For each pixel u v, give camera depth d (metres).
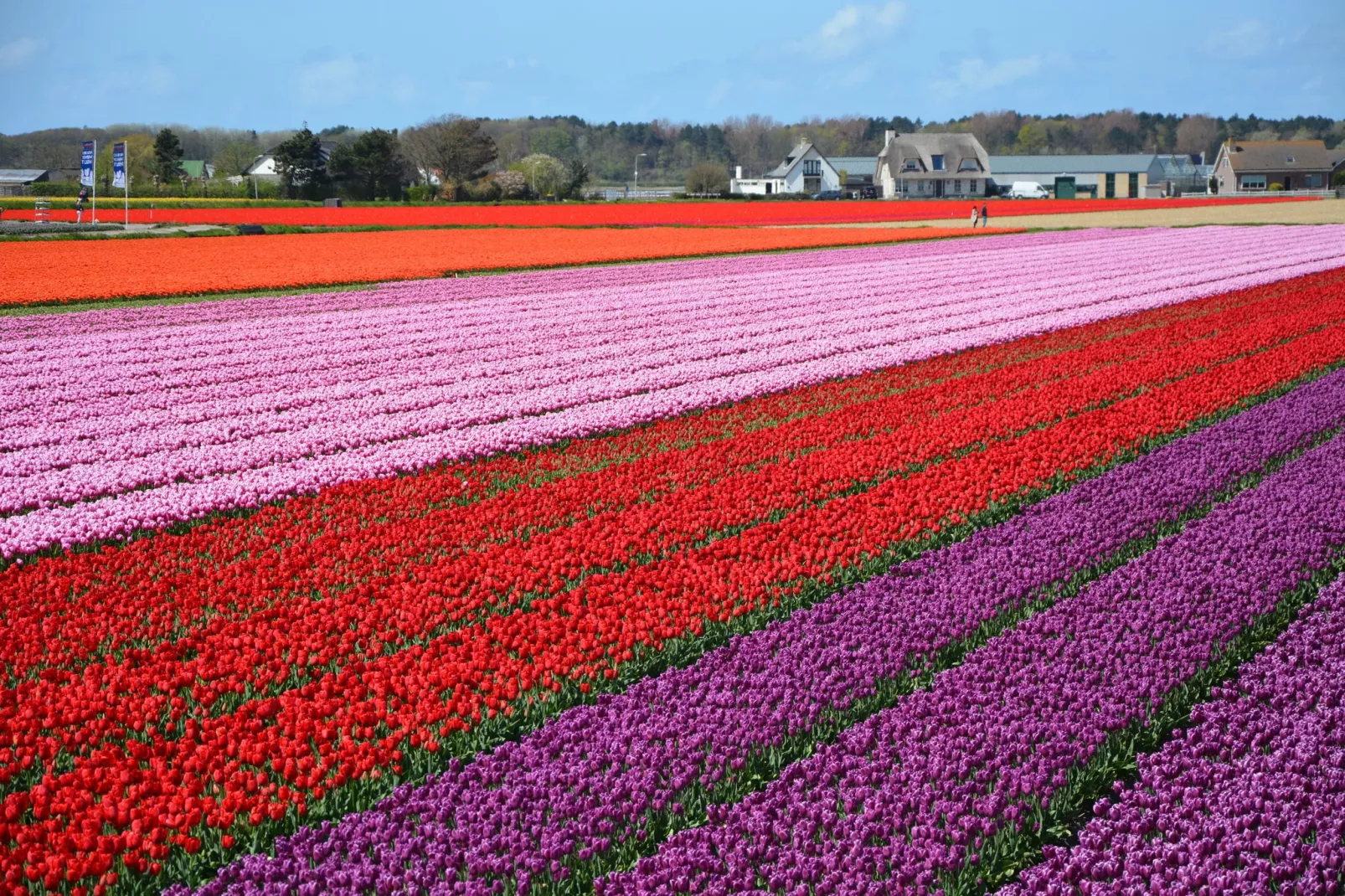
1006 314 30.44
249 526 13.52
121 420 18.84
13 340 26.25
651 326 29.33
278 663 9.41
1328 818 7.11
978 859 6.87
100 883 6.54
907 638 9.78
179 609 10.84
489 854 6.86
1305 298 31.66
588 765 7.84
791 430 17.64
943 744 8.04
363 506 14.20
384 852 6.89
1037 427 17.73
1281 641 9.80
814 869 6.70
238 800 7.36
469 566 11.65
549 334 27.80
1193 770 7.62
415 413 19.25
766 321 30.02
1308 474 14.51
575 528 12.94
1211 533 12.29
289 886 6.59
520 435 17.53
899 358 24.02
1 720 8.42
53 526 13.20
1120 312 30.30
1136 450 16.22
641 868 6.77
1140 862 6.83
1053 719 8.38
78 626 10.47
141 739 8.41
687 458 16.16
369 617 10.28
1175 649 9.45
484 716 8.61
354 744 8.21
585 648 9.63
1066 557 11.70
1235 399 18.94
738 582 11.04
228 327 28.62
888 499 13.72
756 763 7.94
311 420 18.92
